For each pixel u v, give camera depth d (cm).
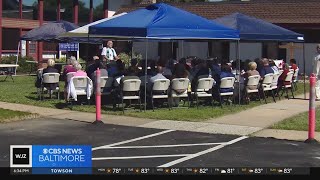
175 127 1153
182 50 2947
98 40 2177
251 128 1142
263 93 1622
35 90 1898
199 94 1451
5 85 2089
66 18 3347
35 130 1096
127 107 1447
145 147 938
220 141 1002
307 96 1808
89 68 1560
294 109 1459
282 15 2761
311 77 987
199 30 1412
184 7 3152
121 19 1432
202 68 1475
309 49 2689
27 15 3161
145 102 1375
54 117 1284
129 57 2825
